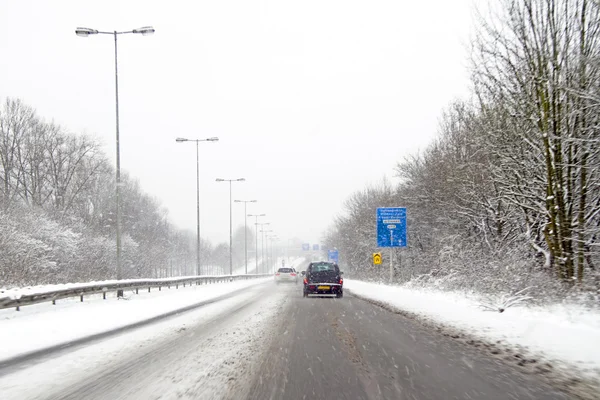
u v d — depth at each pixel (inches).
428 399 230.2
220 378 272.7
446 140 1109.7
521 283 593.3
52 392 246.2
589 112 530.3
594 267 589.3
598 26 500.1
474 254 922.1
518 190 658.8
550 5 530.0
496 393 240.1
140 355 346.0
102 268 1733.5
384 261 1723.7
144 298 951.0
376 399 230.5
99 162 2000.5
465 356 336.8
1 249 1212.5
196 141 1755.7
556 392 241.4
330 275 965.8
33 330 478.9
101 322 553.3
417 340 410.0
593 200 587.2
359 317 600.1
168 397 233.9
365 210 2122.3
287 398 231.9
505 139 629.3
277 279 1827.0
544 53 536.7
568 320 423.5
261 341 407.5
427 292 910.4
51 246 1499.8
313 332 463.2
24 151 1814.7
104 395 238.8
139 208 2859.3
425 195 1293.1
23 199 1791.3
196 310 708.7
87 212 2177.7
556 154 555.2
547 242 613.6
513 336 394.9
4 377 280.4
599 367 283.4
